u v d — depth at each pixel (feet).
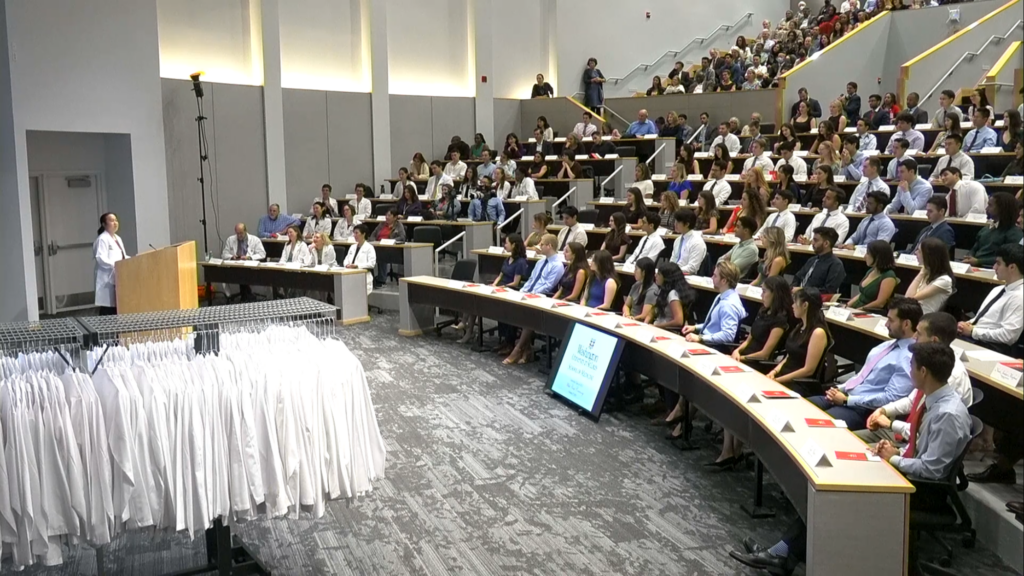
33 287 34.83
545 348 29.07
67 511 11.14
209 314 13.33
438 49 54.80
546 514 16.49
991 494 14.82
